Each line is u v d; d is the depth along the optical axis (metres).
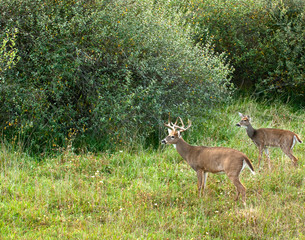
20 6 13.03
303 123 16.20
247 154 13.41
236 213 9.20
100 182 10.59
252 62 19.11
